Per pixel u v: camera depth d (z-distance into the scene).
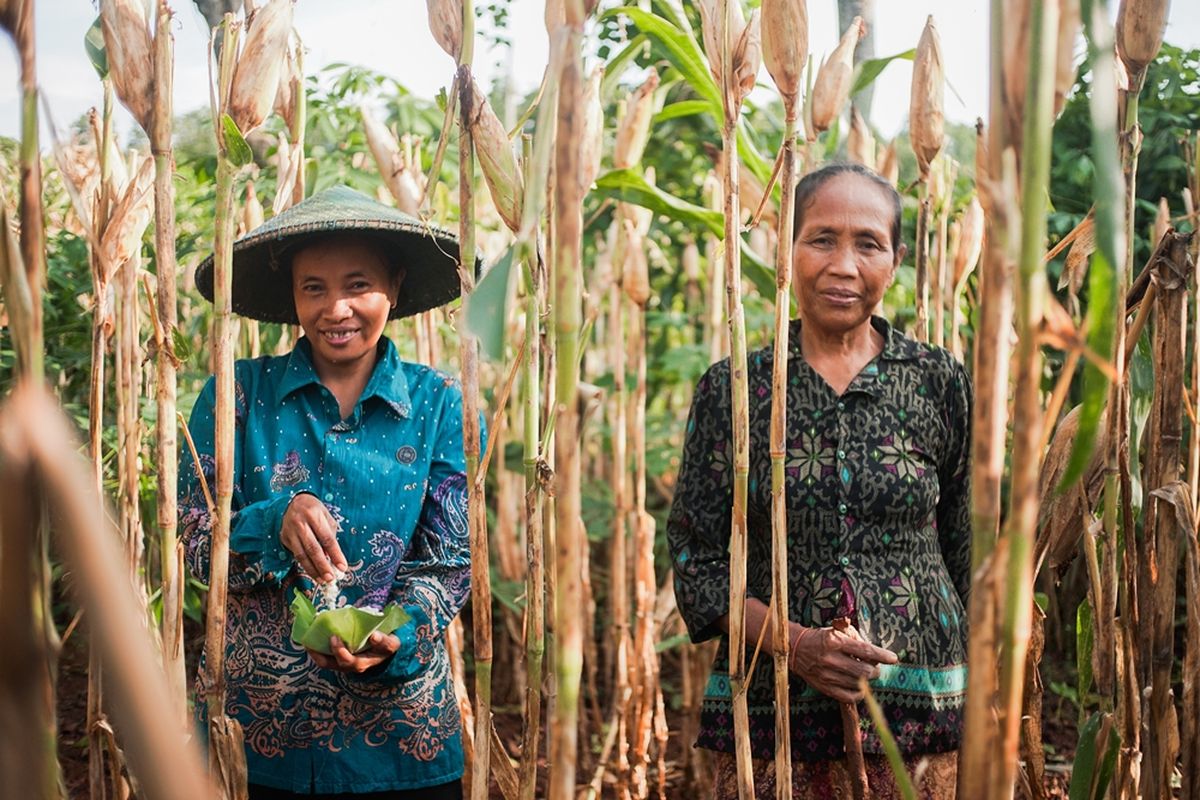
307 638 1.44
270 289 1.83
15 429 0.52
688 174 4.44
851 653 1.45
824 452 1.60
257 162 2.96
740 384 1.29
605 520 3.87
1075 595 2.62
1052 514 1.52
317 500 1.50
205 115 2.46
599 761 2.85
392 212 1.65
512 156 1.24
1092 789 1.43
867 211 1.60
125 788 1.44
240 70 1.22
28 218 0.78
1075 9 0.77
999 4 0.76
